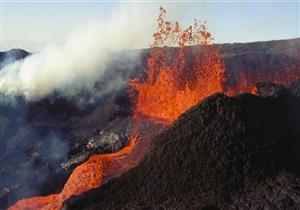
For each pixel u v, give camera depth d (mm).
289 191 28969
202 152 32844
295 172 31984
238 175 31234
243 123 34031
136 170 34250
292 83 45219
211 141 33156
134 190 32719
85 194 33438
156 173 33062
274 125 36938
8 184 51344
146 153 36281
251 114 35812
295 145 36188
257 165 31750
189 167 32344
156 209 30094
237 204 28984
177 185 31656
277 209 27656
